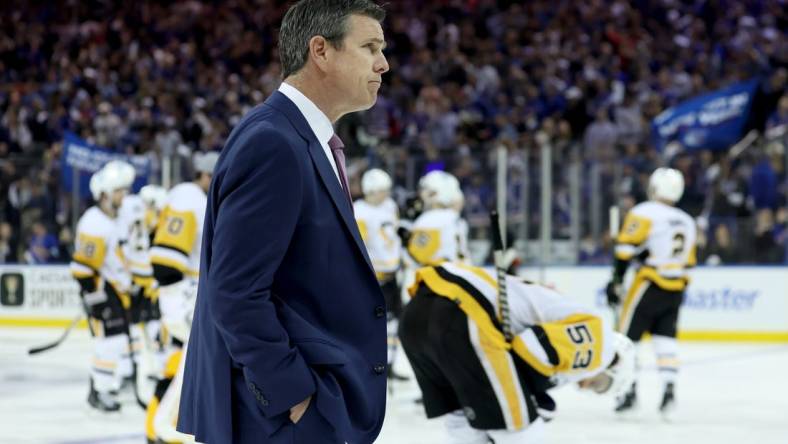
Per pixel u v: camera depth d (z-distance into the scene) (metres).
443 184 10.26
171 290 7.21
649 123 19.19
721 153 15.22
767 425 8.62
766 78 21.27
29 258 16.83
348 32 2.92
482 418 4.72
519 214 14.97
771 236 15.00
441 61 22.61
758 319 15.10
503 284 4.74
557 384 4.89
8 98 23.31
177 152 18.33
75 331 16.48
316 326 2.82
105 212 9.26
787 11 24.06
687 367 12.36
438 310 4.81
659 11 24.17
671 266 9.18
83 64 24.55
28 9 25.98
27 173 16.56
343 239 2.87
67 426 8.50
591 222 14.89
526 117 20.66
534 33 23.81
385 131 19.77
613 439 7.98
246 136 2.74
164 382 6.05
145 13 25.78
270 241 2.65
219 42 25.31
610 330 4.79
